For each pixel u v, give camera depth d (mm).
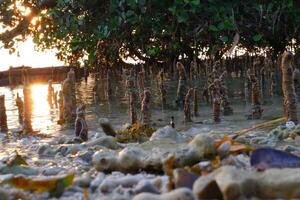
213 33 4539
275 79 4172
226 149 1820
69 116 3293
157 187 1604
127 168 1865
